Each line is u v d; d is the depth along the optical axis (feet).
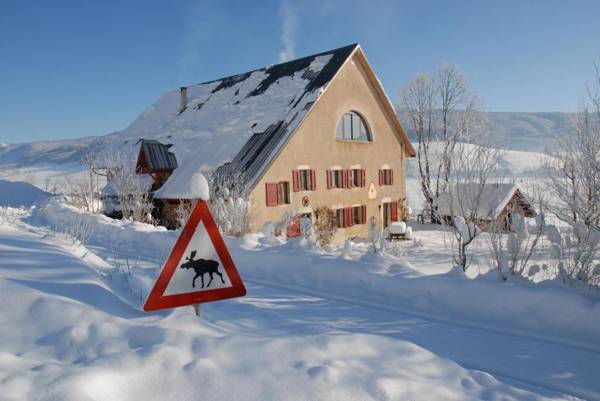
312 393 9.07
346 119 79.41
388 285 20.92
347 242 26.81
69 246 27.02
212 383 9.04
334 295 21.45
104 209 69.21
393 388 9.59
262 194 63.16
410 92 118.73
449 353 14.29
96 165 71.31
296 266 24.97
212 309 16.08
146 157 75.31
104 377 8.63
